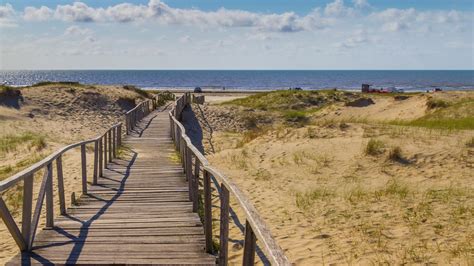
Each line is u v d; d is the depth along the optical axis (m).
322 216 8.01
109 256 5.60
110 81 151.12
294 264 5.95
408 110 27.73
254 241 3.75
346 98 38.62
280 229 7.46
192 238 6.33
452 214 7.48
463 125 17.05
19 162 14.61
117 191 9.52
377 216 7.72
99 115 30.58
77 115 29.69
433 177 10.42
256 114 31.72
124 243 6.10
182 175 11.20
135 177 11.02
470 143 12.41
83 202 8.60
